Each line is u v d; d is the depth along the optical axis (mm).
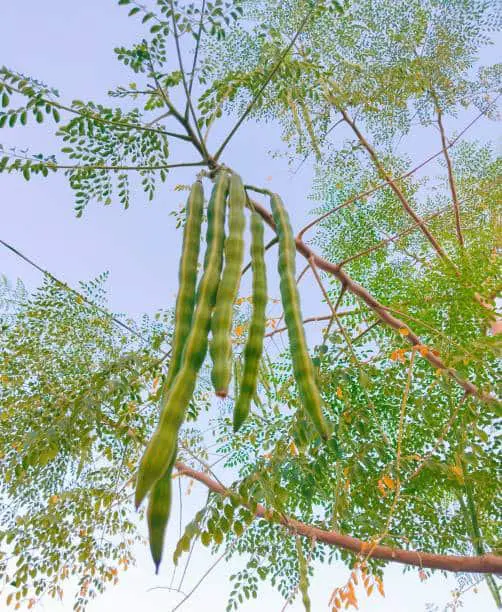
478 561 3203
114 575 4129
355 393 3633
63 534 3836
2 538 3793
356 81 4539
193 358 1420
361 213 5422
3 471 3695
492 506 3607
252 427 4043
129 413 3154
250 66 4062
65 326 4203
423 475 3551
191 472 3896
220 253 1698
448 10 4750
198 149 2344
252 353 1539
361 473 2865
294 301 1662
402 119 4883
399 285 3838
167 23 2281
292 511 3451
